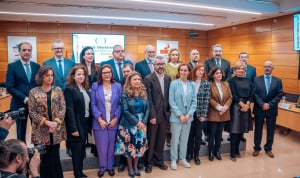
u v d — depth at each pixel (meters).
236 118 3.84
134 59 9.00
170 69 3.99
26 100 3.13
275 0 5.84
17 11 6.27
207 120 3.81
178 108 3.47
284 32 6.25
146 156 3.54
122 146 3.24
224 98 3.74
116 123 3.25
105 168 3.29
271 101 3.95
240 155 4.10
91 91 3.23
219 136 3.88
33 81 3.31
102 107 3.17
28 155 1.69
